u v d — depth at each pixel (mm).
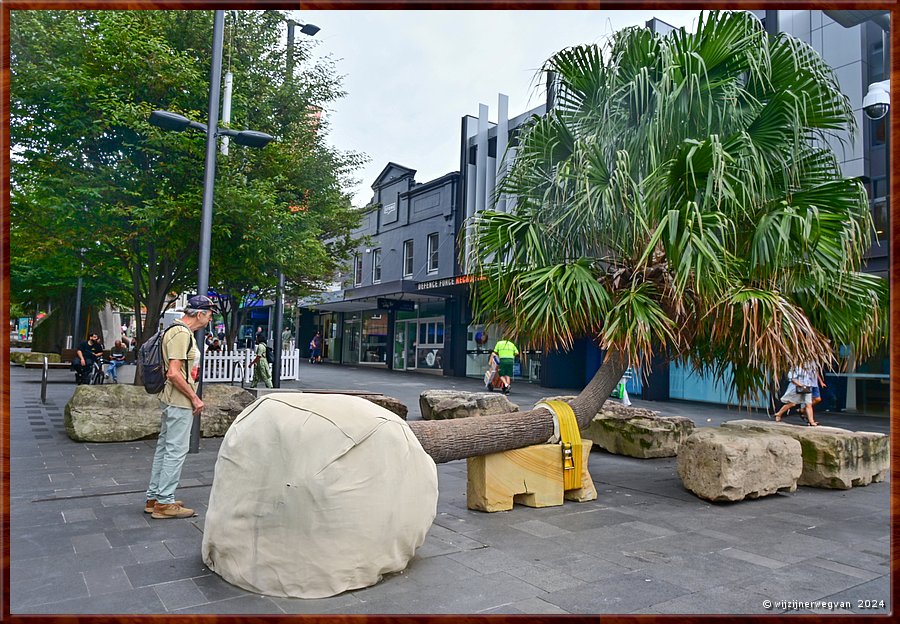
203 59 11086
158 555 4027
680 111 5730
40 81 8914
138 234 10141
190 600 3342
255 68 12836
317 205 14062
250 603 3324
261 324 35906
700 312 5727
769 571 3986
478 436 5129
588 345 19141
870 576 3908
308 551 3396
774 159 5922
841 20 7723
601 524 5035
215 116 7844
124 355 17438
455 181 22344
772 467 6039
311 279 16672
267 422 3623
